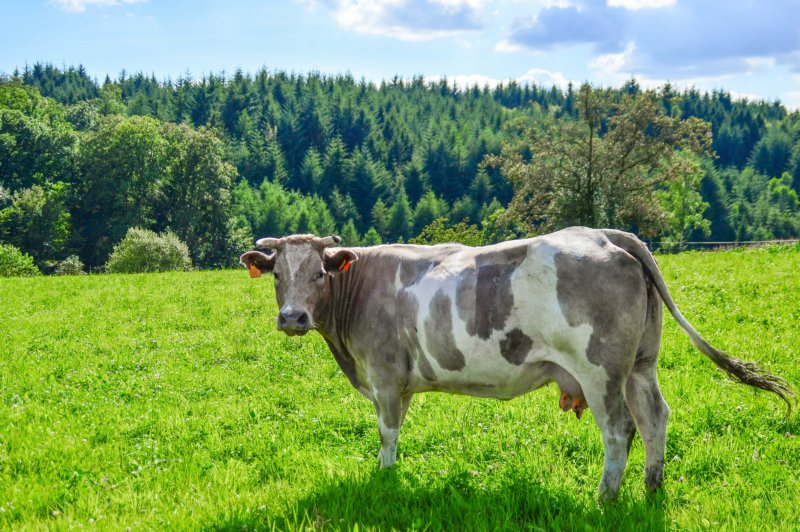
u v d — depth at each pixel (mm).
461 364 6672
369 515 6035
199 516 6121
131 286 25562
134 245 62594
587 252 6113
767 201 168500
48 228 82000
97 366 13016
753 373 6152
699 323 12875
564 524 5660
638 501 5902
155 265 62531
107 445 8398
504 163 55656
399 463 7445
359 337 7398
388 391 7266
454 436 8344
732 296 15047
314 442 8633
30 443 8320
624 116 51938
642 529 5402
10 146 91562
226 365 12930
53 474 7426
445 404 9633
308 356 13164
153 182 90188
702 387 9234
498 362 6473
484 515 5832
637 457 7223
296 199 145500
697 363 10500
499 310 6348
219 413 9812
